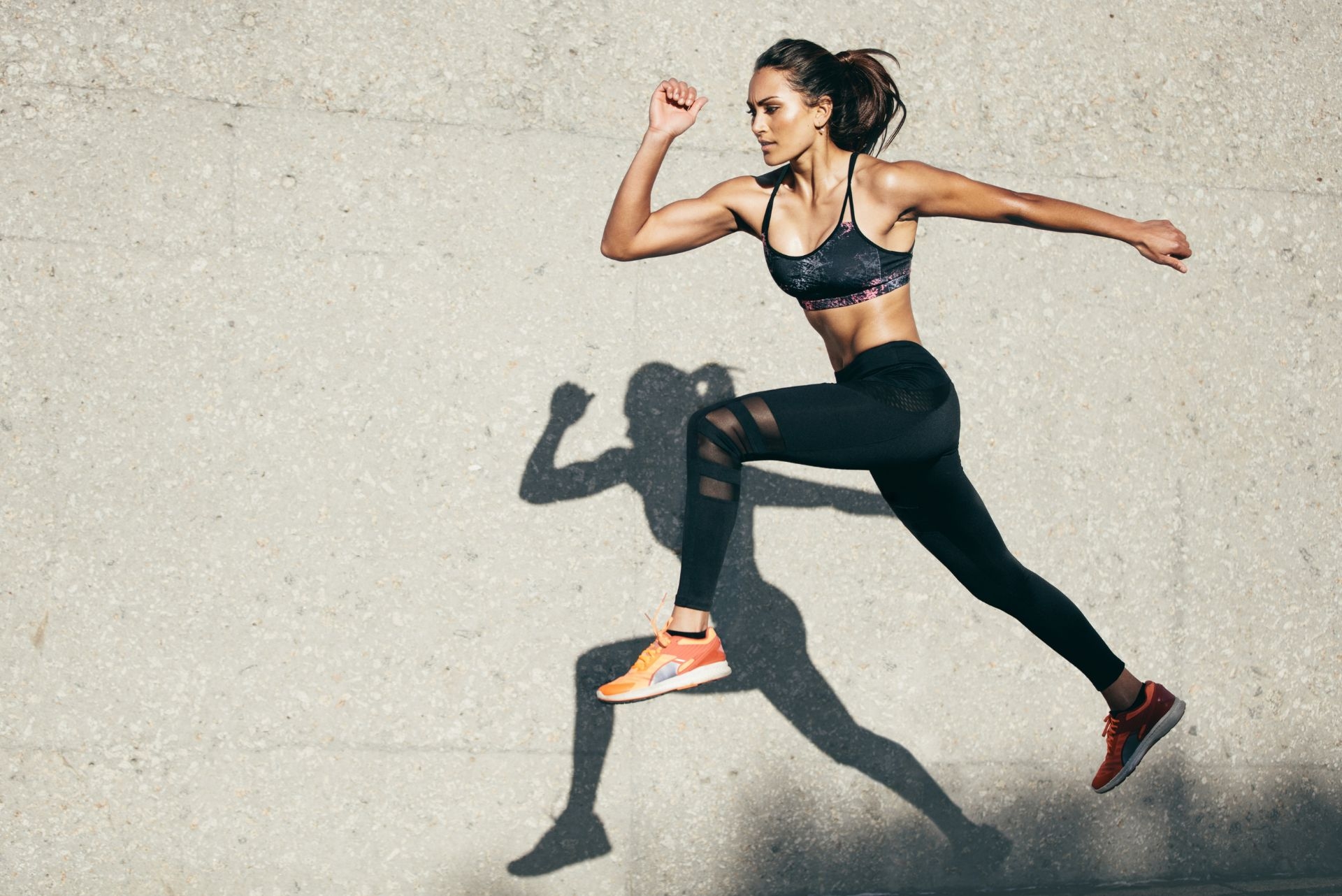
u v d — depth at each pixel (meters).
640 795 3.24
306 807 3.09
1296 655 3.65
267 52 3.08
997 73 3.45
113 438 3.02
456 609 3.15
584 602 3.20
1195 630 3.57
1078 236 3.49
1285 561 3.64
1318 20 3.71
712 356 3.27
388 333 3.12
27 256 2.98
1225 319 3.60
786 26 3.32
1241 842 3.62
